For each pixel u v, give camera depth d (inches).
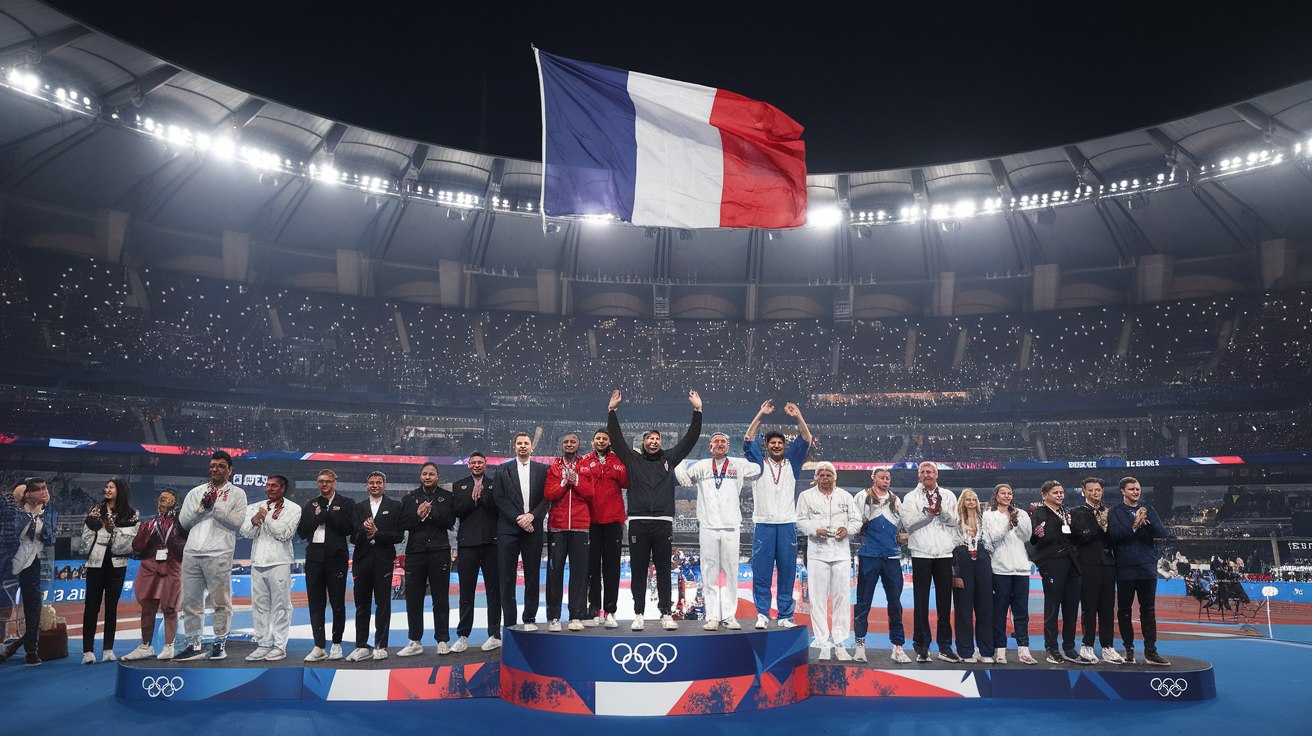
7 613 422.9
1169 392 1505.9
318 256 1509.6
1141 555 361.1
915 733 281.0
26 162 1162.6
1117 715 311.3
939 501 366.6
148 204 1325.0
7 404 1268.5
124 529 427.5
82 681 370.0
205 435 1448.1
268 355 1487.5
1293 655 470.3
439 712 305.7
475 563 371.2
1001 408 1624.0
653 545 335.0
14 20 880.9
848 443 1696.6
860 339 1702.8
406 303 1595.7
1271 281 1395.2
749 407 1697.8
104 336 1336.1
